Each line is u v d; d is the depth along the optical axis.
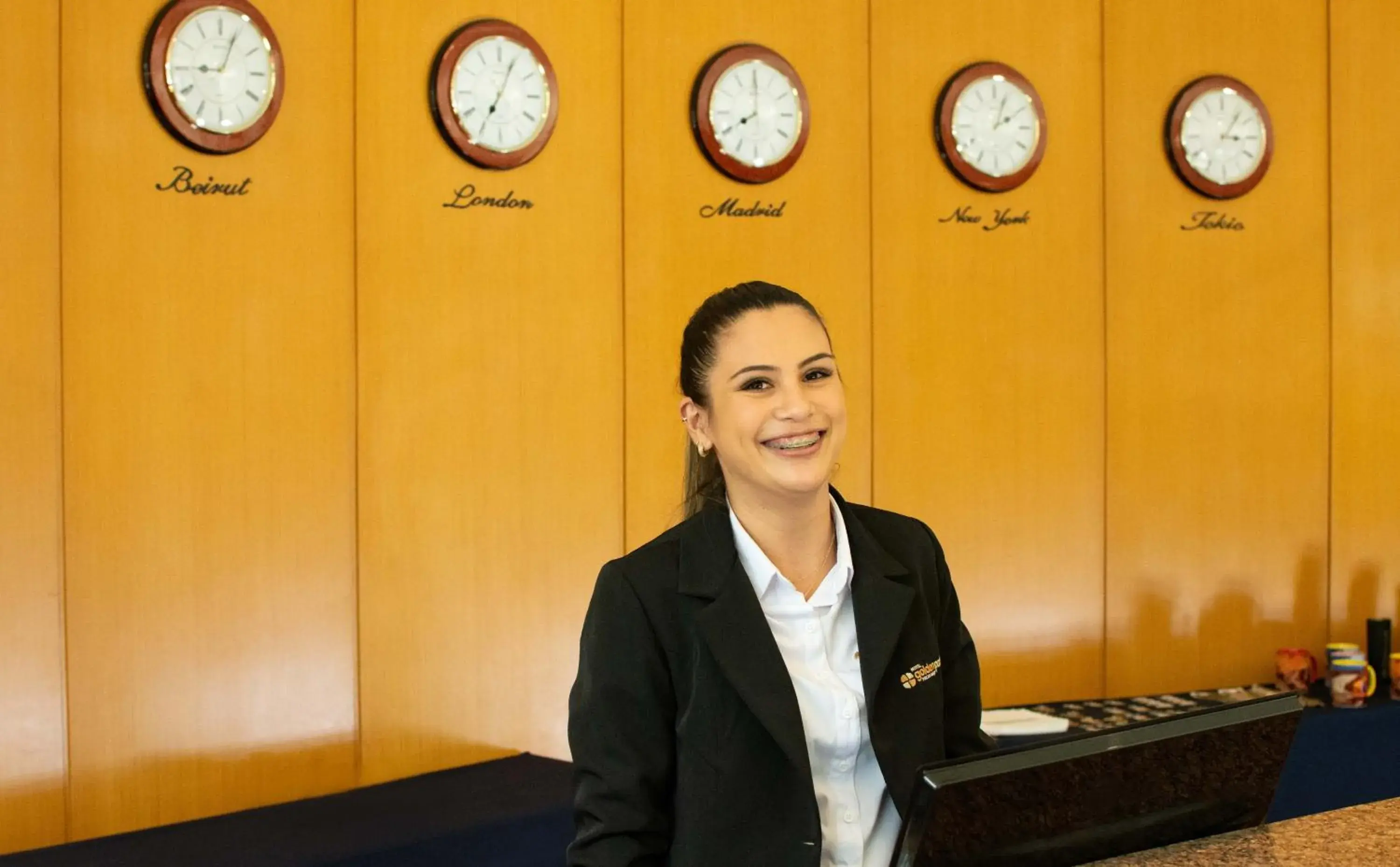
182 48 3.46
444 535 3.89
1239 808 1.22
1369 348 5.20
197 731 3.53
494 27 3.92
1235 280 5.02
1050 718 4.29
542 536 4.04
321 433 3.70
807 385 1.46
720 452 1.52
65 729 3.35
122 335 3.43
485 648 3.96
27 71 3.30
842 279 4.48
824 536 1.55
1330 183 5.15
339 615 3.73
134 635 3.45
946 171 4.64
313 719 3.70
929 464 4.61
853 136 4.50
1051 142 4.77
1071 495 4.81
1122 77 4.88
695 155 4.27
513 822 3.34
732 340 1.47
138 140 3.45
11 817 3.28
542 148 4.01
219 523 3.56
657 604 1.50
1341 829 1.17
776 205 4.38
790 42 4.42
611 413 4.14
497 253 3.96
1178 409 4.95
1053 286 4.78
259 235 3.61
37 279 3.31
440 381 3.88
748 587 1.49
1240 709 1.17
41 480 3.32
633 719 1.48
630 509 4.16
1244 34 5.03
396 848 3.14
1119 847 1.16
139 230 3.45
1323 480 5.15
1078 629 4.82
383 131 3.80
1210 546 5.00
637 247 4.18
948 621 1.66
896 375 4.56
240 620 3.59
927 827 1.02
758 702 1.43
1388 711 4.40
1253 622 5.05
